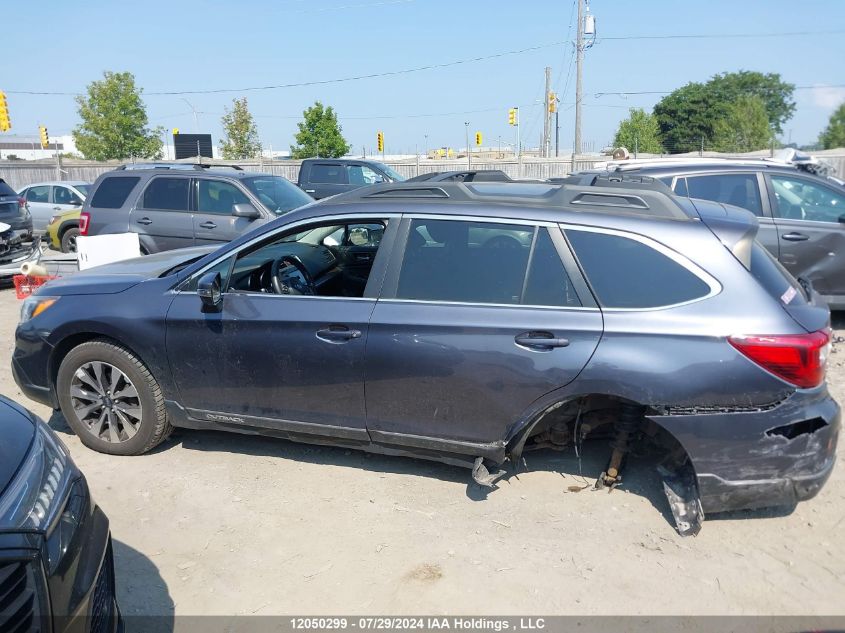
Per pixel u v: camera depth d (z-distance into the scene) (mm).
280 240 4164
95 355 4375
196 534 3670
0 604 2012
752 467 3377
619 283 3527
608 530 3643
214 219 9195
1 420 2711
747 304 3369
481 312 3660
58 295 4547
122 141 36125
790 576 3266
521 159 30203
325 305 3926
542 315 3572
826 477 3410
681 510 3613
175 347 4191
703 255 3469
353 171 17469
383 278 3883
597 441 4602
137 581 3299
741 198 7188
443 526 3699
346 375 3885
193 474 4281
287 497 4012
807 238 6949
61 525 2379
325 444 4176
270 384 4066
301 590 3225
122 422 4430
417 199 3967
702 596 3141
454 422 3764
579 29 33750
